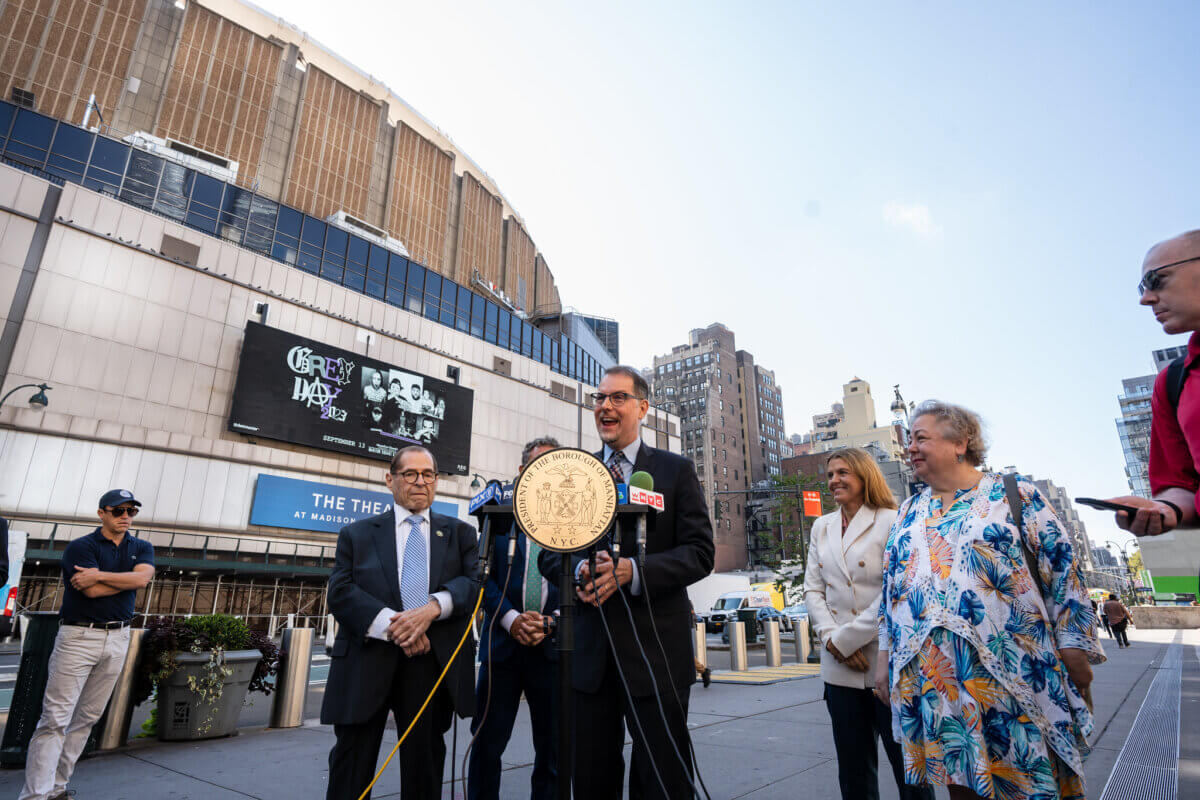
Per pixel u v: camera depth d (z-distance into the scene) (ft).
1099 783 13.29
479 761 11.92
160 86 119.24
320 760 16.14
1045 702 6.71
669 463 9.29
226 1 138.00
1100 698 25.89
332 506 101.65
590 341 194.08
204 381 92.63
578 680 8.39
